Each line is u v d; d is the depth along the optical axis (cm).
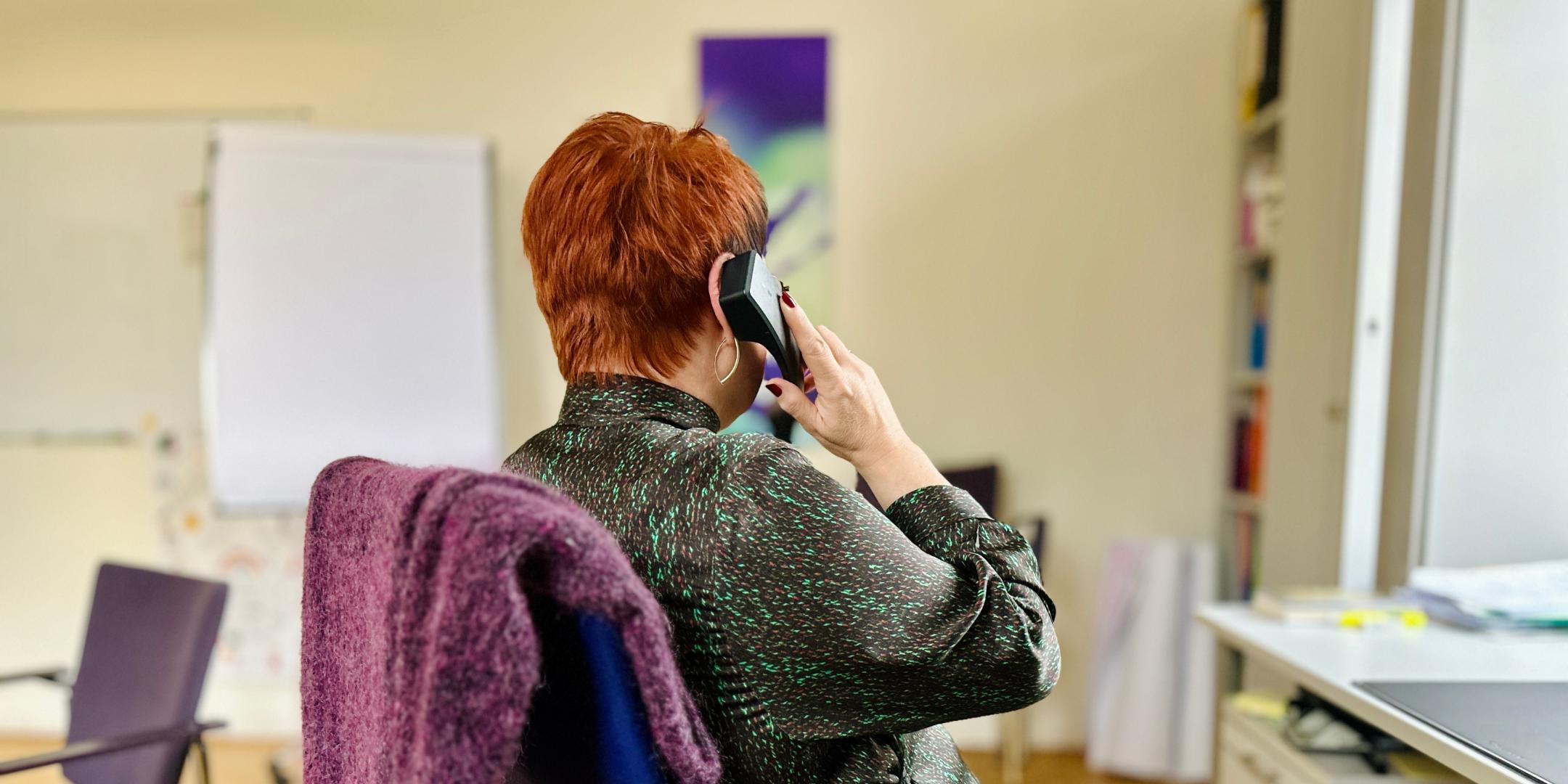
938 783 70
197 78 288
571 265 67
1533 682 117
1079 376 281
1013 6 276
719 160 69
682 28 280
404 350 270
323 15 285
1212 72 275
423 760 48
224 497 265
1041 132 278
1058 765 272
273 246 263
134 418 292
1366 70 196
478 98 285
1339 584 199
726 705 59
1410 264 174
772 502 58
